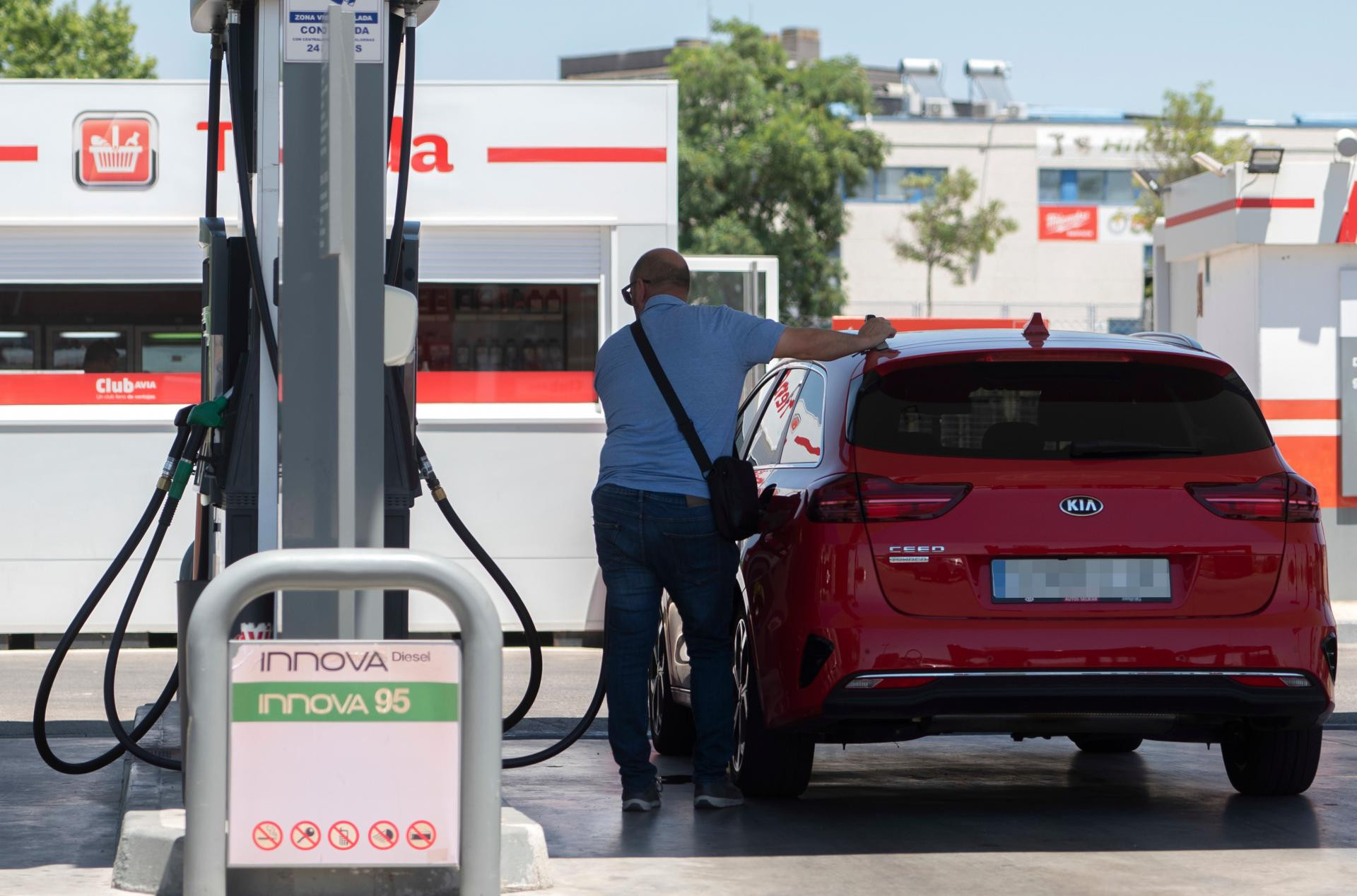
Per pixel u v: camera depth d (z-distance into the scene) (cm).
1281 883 1167
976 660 1284
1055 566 1300
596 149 2869
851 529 1306
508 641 2958
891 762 1777
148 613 2814
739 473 1359
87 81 2797
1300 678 1315
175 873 1113
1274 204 3472
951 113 19538
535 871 1138
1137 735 1425
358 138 1110
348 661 954
